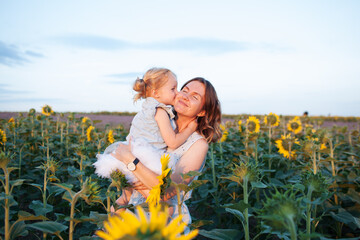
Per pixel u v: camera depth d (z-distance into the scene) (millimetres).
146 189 2105
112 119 12297
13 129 5590
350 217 2656
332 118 21828
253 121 4664
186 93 2328
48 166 2502
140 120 2270
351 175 3428
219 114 2453
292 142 4176
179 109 2266
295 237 1146
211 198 3947
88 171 3863
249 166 1889
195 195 4383
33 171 4398
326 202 3123
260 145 5125
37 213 2244
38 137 5652
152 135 2230
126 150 2076
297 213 1161
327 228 3295
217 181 3748
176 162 2115
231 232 1812
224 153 5352
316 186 1750
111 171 2090
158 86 2359
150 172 1987
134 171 2002
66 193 1845
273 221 1184
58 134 6352
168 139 2182
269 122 5004
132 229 625
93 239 1751
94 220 1810
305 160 4137
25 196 4223
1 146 4863
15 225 1970
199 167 2246
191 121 2385
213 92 2371
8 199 1882
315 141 3473
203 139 2324
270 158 3943
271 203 1203
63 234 2279
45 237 2174
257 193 3494
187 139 2326
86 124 6434
